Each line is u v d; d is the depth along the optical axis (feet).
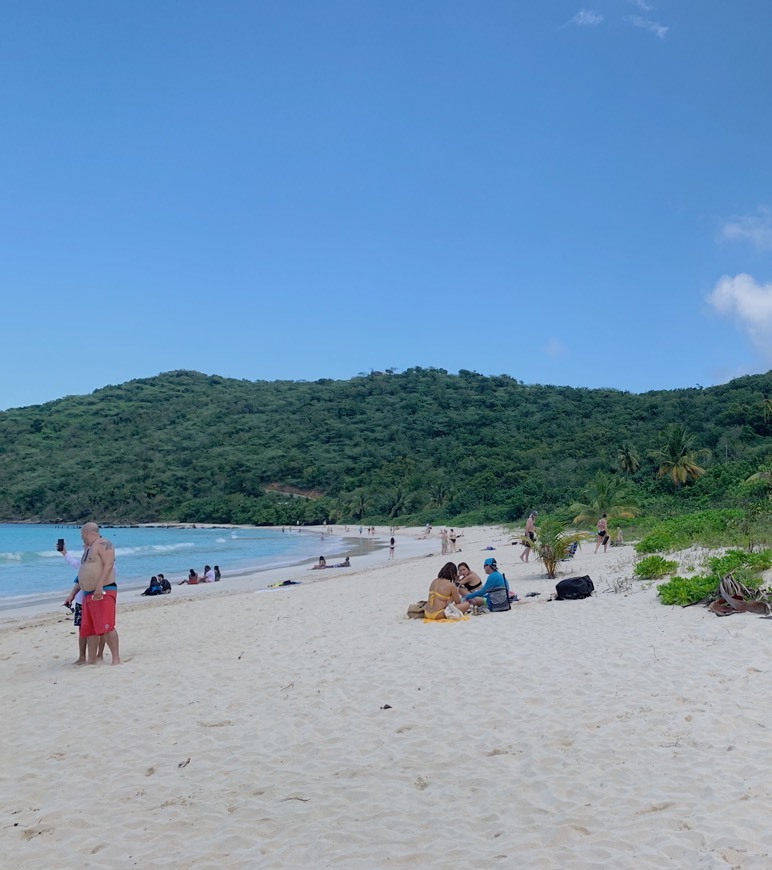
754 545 47.75
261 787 15.60
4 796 15.93
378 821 13.60
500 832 12.78
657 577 41.01
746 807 12.74
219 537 204.33
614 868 11.18
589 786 14.30
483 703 20.31
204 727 20.03
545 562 51.21
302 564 103.30
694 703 18.78
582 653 25.11
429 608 35.22
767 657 22.43
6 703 23.98
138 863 12.57
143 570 96.78
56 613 55.11
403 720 19.43
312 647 30.50
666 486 140.77
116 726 20.62
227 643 33.45
